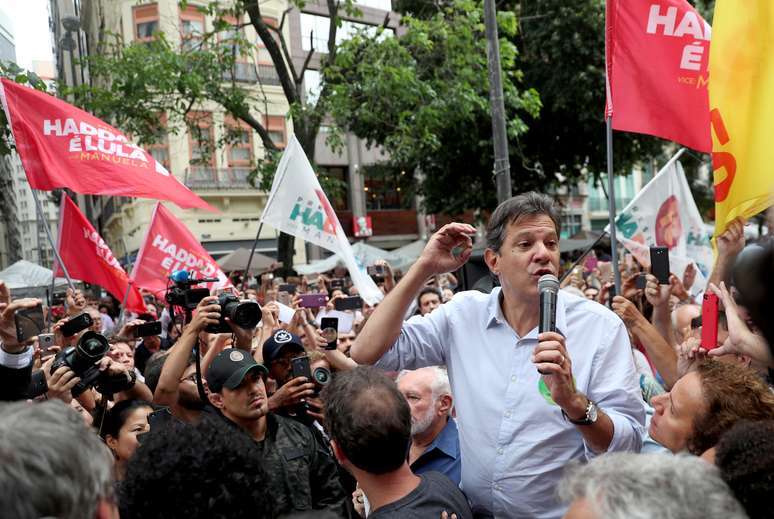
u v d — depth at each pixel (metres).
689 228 6.41
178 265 6.55
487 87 12.36
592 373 2.20
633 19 4.05
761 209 2.82
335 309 5.25
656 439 2.24
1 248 25.86
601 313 2.27
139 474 1.60
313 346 4.38
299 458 2.85
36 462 1.06
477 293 2.50
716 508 1.13
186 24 21.02
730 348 2.27
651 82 4.01
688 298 5.13
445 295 7.15
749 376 2.05
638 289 4.33
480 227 21.28
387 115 12.95
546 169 17.70
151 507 1.56
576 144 16.97
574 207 35.16
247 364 2.84
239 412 2.80
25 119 5.03
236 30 12.55
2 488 1.02
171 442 1.66
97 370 3.04
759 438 1.51
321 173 12.55
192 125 13.55
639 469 1.22
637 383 2.21
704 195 21.20
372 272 6.75
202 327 3.21
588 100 15.34
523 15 15.66
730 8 2.98
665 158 20.02
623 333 2.25
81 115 5.20
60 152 5.08
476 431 2.29
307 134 12.56
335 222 6.21
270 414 3.01
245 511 1.60
